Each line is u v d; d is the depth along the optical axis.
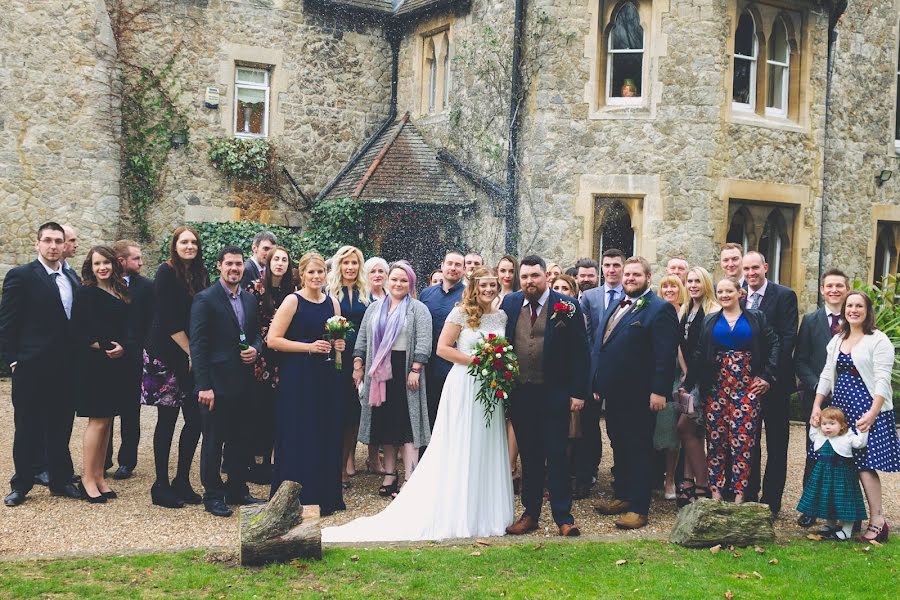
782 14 12.50
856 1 13.91
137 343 6.50
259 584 4.51
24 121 12.50
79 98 12.78
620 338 6.07
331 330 6.13
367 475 7.45
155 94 13.61
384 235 13.78
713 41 11.73
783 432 6.29
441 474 5.73
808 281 12.66
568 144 12.12
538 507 5.86
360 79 15.18
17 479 6.25
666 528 5.98
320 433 6.17
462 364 5.79
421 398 6.73
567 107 12.12
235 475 6.27
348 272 6.93
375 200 13.49
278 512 4.93
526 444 5.85
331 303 6.41
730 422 6.09
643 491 6.02
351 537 5.55
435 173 13.98
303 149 14.69
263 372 6.34
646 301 6.06
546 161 12.16
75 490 6.44
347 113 15.08
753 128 12.10
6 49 12.37
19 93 12.46
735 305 6.14
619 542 5.50
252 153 14.18
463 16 13.76
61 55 12.67
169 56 13.68
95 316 6.20
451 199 13.48
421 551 5.18
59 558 4.90
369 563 4.89
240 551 4.81
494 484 5.82
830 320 6.19
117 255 6.45
